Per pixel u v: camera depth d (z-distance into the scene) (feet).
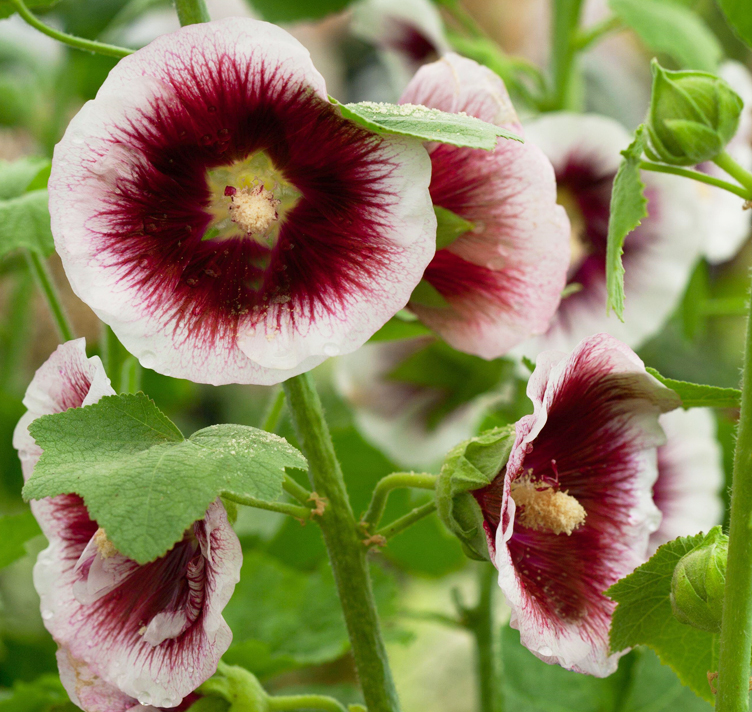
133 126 2.54
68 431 2.52
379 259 2.56
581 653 2.59
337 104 2.51
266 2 3.51
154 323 2.56
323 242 2.59
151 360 2.55
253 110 2.56
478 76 2.72
